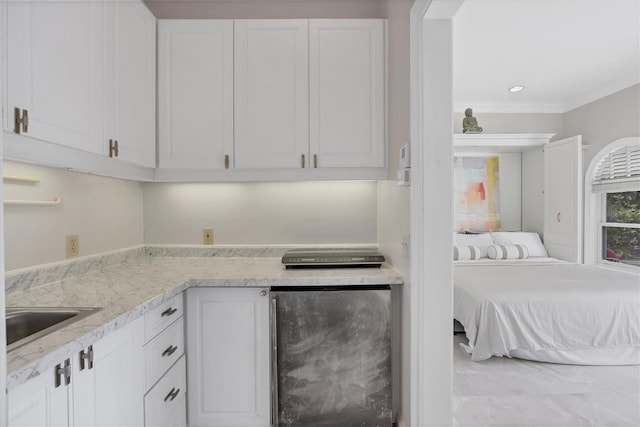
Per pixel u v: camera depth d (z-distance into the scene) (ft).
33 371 2.68
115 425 3.84
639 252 12.64
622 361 9.05
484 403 7.32
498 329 8.80
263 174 6.83
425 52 4.81
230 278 5.67
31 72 3.74
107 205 6.70
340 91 6.69
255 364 5.81
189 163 6.68
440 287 4.93
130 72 5.76
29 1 3.71
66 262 5.63
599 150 13.58
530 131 15.57
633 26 9.00
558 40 9.76
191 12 7.79
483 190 16.02
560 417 6.84
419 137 4.90
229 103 6.68
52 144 4.17
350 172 6.80
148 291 4.87
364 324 5.68
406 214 5.46
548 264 12.80
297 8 7.80
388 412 5.73
